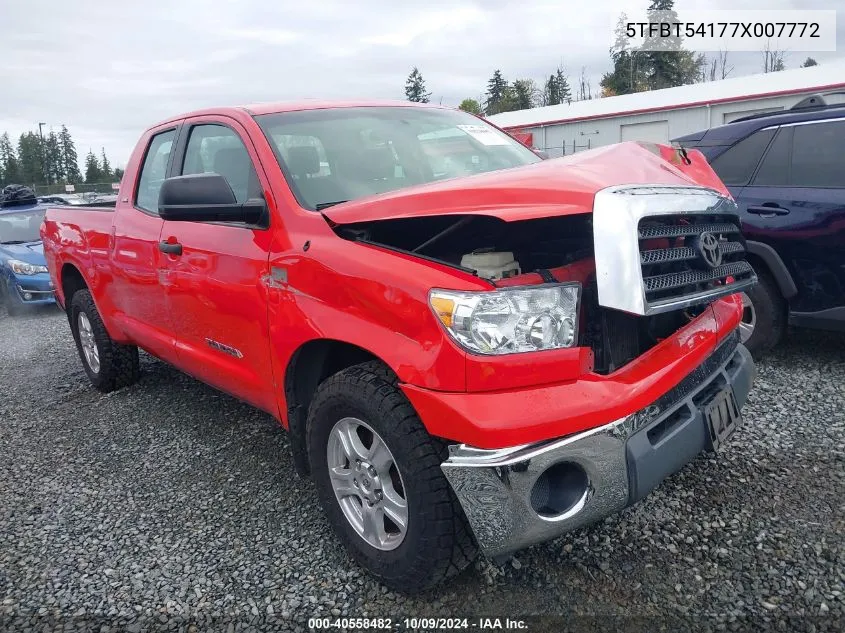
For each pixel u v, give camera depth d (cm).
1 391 578
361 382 255
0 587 289
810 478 325
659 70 5650
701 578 261
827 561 265
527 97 7231
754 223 482
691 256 255
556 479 237
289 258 288
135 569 296
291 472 375
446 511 239
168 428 454
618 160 262
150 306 421
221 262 334
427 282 235
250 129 344
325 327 269
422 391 232
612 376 237
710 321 287
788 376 462
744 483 324
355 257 261
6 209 1153
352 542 278
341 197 319
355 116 376
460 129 405
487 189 248
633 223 227
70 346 743
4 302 1060
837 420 386
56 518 346
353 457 272
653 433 247
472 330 223
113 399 521
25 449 439
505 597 259
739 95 2309
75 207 548
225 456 403
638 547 282
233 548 307
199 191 302
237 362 342
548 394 225
